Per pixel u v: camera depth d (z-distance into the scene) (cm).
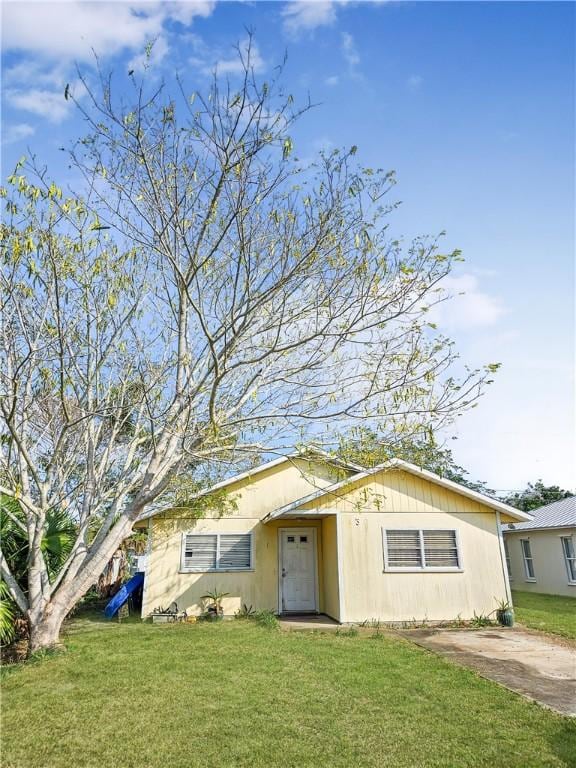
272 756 512
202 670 821
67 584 984
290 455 948
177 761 504
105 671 817
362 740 549
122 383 1057
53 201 743
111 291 920
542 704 671
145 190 780
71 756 518
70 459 1082
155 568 1509
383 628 1302
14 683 757
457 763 498
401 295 786
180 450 1026
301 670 822
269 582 1545
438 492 1484
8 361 905
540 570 2191
